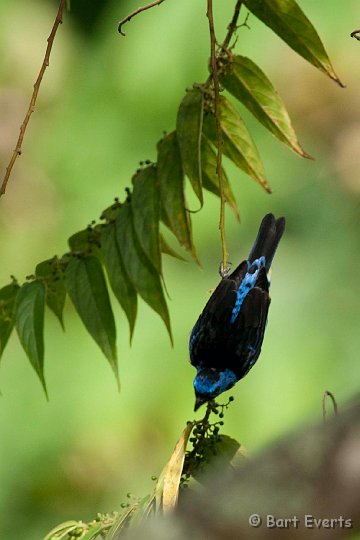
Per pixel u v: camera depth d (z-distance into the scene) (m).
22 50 13.36
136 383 10.93
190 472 4.93
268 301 6.56
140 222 5.92
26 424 11.18
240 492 2.30
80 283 6.12
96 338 6.09
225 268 6.45
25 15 13.55
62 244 12.48
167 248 6.33
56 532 4.93
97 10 13.92
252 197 12.07
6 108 13.10
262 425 10.28
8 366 11.41
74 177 12.66
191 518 2.33
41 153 12.89
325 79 12.01
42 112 13.16
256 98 6.06
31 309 6.05
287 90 12.12
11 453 11.14
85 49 13.74
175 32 12.18
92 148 12.71
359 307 11.00
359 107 12.02
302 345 10.74
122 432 10.84
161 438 10.80
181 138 5.78
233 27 6.01
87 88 13.03
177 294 11.38
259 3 5.88
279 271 11.52
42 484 11.14
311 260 11.62
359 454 2.22
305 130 12.20
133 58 12.41
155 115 12.41
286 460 2.28
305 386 10.48
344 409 2.29
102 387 11.07
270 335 10.86
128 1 12.70
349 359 10.62
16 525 11.10
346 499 2.21
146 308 11.19
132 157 12.43
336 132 12.12
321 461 2.25
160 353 10.97
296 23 5.86
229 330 6.37
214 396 6.34
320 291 11.16
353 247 11.62
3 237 12.52
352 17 12.05
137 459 10.91
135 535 2.46
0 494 11.10
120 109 12.52
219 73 6.02
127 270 6.00
